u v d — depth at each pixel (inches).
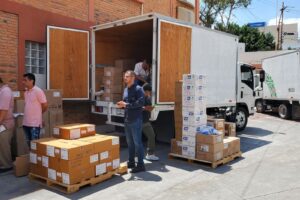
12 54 348.2
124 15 499.8
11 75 347.6
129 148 277.9
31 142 244.7
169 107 327.6
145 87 292.5
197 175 265.3
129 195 219.1
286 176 265.3
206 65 380.2
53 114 332.2
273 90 733.3
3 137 265.4
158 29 312.0
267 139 439.5
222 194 223.3
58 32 369.4
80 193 221.6
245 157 330.6
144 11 545.0
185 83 297.3
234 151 321.4
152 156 309.6
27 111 273.9
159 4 585.3
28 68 370.6
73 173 222.2
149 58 451.2
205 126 304.2
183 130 301.9
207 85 384.5
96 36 388.2
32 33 365.4
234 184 244.4
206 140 288.4
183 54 342.3
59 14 394.3
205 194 223.0
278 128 550.0
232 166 294.4
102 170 245.1
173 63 330.0
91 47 386.6
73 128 251.9
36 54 379.2
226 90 423.8
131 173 267.3
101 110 363.3
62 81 372.8
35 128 275.0
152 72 312.8
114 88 362.9
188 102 295.9
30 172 247.8
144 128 304.5
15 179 248.5
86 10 431.8
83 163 229.3
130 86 268.8
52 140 245.6
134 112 267.1
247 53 1398.9
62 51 372.5
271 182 249.8
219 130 321.7
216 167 289.1
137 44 434.3
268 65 752.3
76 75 384.2
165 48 319.9
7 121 268.4
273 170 282.7
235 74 440.8
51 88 364.2
